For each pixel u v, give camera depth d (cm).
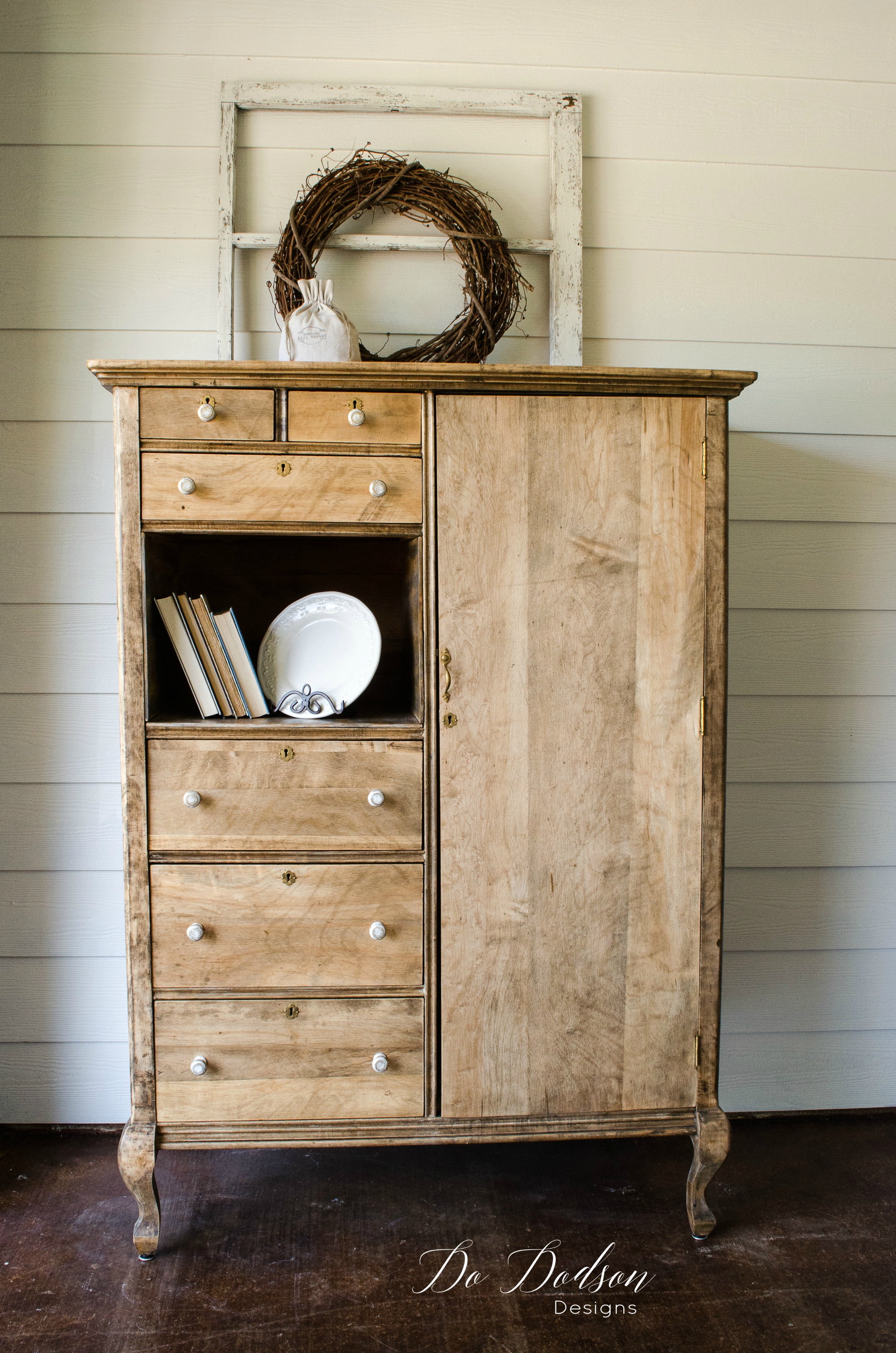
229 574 198
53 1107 204
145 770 156
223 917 158
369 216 197
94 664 199
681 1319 151
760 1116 212
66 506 197
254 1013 159
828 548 208
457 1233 171
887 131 204
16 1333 147
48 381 196
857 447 207
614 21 199
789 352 205
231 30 195
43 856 200
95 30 194
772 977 212
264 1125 160
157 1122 160
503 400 156
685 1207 180
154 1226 162
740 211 203
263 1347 144
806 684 209
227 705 165
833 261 205
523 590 158
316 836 158
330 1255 165
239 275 197
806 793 210
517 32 198
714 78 201
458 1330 148
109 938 202
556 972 162
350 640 170
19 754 199
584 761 161
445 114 197
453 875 160
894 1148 201
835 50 202
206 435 154
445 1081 162
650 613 161
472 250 186
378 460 156
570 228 196
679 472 160
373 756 158
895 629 210
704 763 163
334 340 169
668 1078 166
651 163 201
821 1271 163
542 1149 199
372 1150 198
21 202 194
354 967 160
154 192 196
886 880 213
